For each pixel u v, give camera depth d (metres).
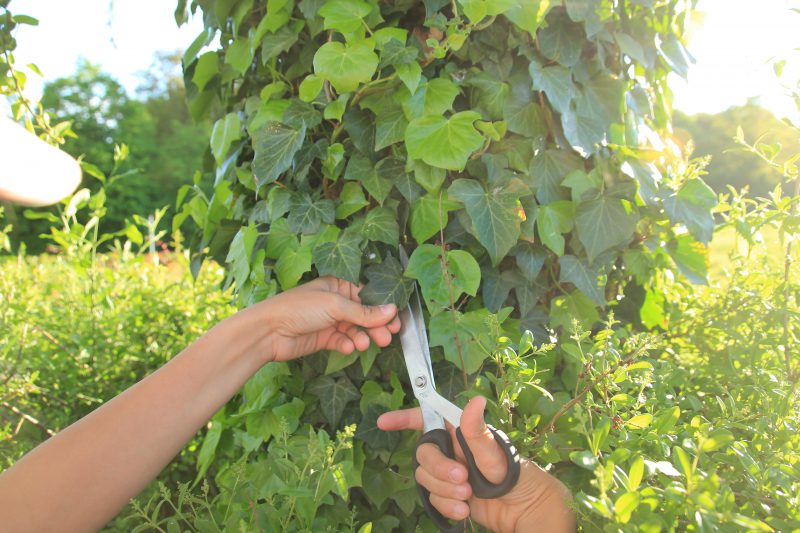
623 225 1.16
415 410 1.04
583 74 1.23
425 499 0.93
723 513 0.63
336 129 1.16
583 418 0.83
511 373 0.94
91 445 0.76
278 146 1.15
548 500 0.86
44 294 2.30
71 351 2.05
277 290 1.20
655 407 1.02
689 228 1.16
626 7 1.28
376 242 1.15
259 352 1.02
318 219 1.14
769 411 0.95
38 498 0.71
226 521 0.92
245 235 1.17
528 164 1.18
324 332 1.12
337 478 0.90
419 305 1.10
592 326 1.25
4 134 0.60
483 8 1.03
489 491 0.84
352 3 1.09
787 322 1.22
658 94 1.49
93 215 2.17
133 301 2.24
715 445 0.66
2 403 1.69
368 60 1.04
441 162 1.05
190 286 2.32
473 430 0.81
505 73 1.17
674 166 1.25
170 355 2.10
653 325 1.45
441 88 1.10
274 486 0.97
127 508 1.53
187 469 1.83
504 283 1.18
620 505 0.65
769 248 1.48
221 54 1.42
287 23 1.21
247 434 1.26
